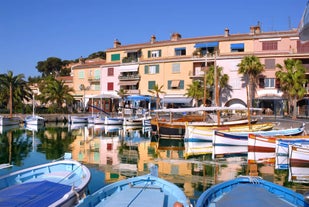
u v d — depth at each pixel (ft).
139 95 181.78
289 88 146.61
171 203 31.86
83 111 220.23
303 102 160.15
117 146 95.81
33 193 34.19
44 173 43.42
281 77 149.28
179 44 186.91
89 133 133.28
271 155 75.10
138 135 126.93
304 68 149.79
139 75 197.36
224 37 174.40
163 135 113.80
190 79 180.96
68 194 30.91
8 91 201.46
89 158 73.87
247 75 164.86
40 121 166.61
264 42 165.78
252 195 31.07
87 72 229.86
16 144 96.84
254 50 167.32
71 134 128.47
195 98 170.71
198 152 84.69
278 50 162.71
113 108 212.64
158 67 191.42
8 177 39.06
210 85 166.09
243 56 165.68
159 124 113.60
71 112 214.90
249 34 171.83
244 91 165.48
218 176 55.26
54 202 30.86
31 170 42.50
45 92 212.02
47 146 93.40
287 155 70.33
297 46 160.04
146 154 81.15
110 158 74.28
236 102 167.22
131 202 29.71
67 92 214.48
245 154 79.71
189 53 183.93
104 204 30.37
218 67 164.96
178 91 183.93
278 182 51.37
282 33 163.32
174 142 105.91
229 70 168.45
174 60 184.85
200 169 61.62
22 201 31.63
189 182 50.72
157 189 34.50
